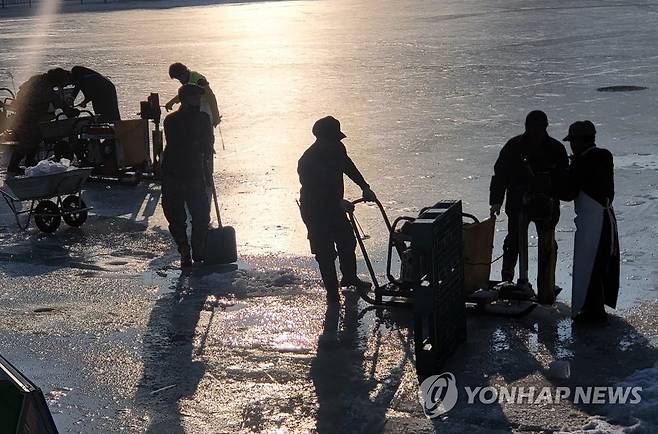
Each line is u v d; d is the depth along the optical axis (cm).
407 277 786
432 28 4078
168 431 586
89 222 1156
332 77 2553
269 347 721
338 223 828
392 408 607
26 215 1205
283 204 1200
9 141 1528
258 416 602
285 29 4316
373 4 6106
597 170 725
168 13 5906
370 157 1475
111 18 5666
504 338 720
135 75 2716
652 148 1463
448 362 677
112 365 694
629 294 809
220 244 941
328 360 691
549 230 773
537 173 768
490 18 4512
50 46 3869
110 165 1384
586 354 682
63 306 837
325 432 577
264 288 868
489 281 804
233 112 1998
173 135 917
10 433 385
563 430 564
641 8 4750
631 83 2222
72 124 1466
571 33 3612
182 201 934
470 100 2055
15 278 926
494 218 789
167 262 970
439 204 687
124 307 828
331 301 824
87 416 609
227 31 4312
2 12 6856
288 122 1852
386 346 715
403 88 2288
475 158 1440
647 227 1012
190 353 714
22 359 710
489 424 578
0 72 2964
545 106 1930
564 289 836
